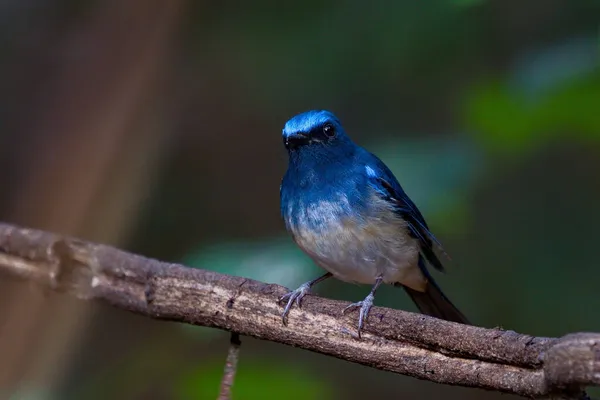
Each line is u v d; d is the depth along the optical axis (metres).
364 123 14.26
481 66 12.68
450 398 13.66
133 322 13.84
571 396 5.85
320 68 12.98
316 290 11.66
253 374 9.67
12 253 8.50
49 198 8.59
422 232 9.74
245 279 7.81
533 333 11.63
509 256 12.07
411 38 12.02
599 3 12.33
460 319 10.14
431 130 13.90
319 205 9.11
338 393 12.84
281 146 14.93
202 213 14.64
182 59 13.30
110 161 8.75
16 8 14.15
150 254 14.17
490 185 12.34
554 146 12.45
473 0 9.92
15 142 13.75
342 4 12.16
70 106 8.91
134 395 11.95
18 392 7.95
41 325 8.19
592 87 9.56
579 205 12.46
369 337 7.14
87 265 8.39
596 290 11.69
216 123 14.78
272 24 12.60
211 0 12.73
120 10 9.33
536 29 12.67
